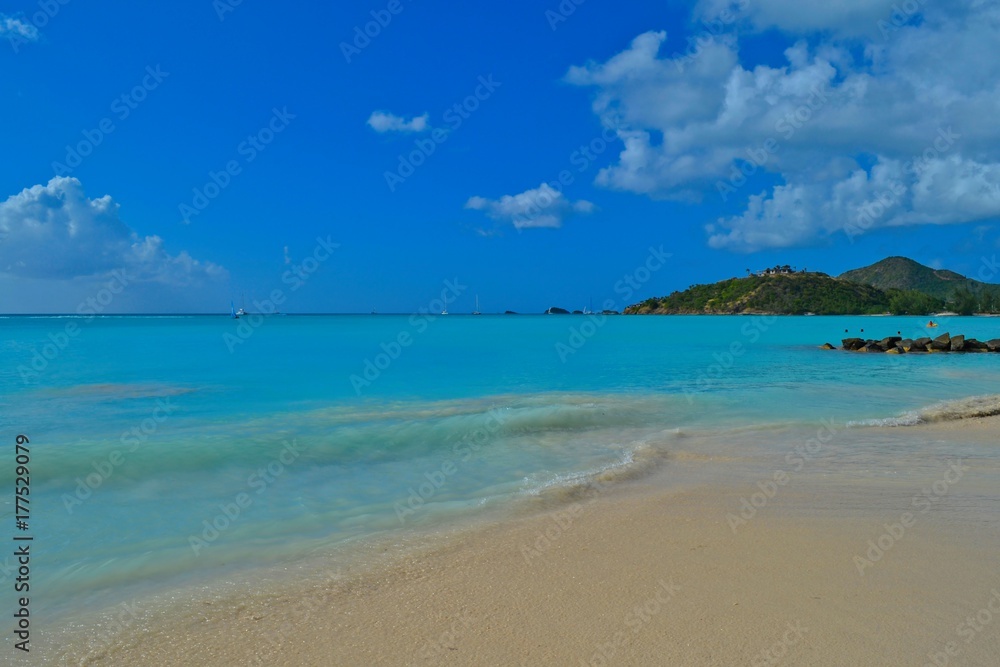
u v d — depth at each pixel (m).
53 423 14.49
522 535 7.49
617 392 20.55
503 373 26.58
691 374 26.72
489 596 5.76
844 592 5.68
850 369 29.62
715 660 4.53
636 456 11.70
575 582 6.02
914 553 6.68
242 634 5.11
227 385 21.97
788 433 13.95
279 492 9.55
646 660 4.55
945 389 21.89
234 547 7.21
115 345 43.84
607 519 8.04
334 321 129.88
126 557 6.91
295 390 20.67
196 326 88.69
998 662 4.46
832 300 167.75
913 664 4.44
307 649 4.84
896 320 124.56
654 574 6.18
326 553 6.98
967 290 146.75
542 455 12.07
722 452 12.11
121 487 9.63
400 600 5.71
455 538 7.42
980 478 10.12
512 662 4.57
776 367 30.53
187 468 10.68
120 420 14.92
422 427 13.84
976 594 5.63
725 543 7.05
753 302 178.50
